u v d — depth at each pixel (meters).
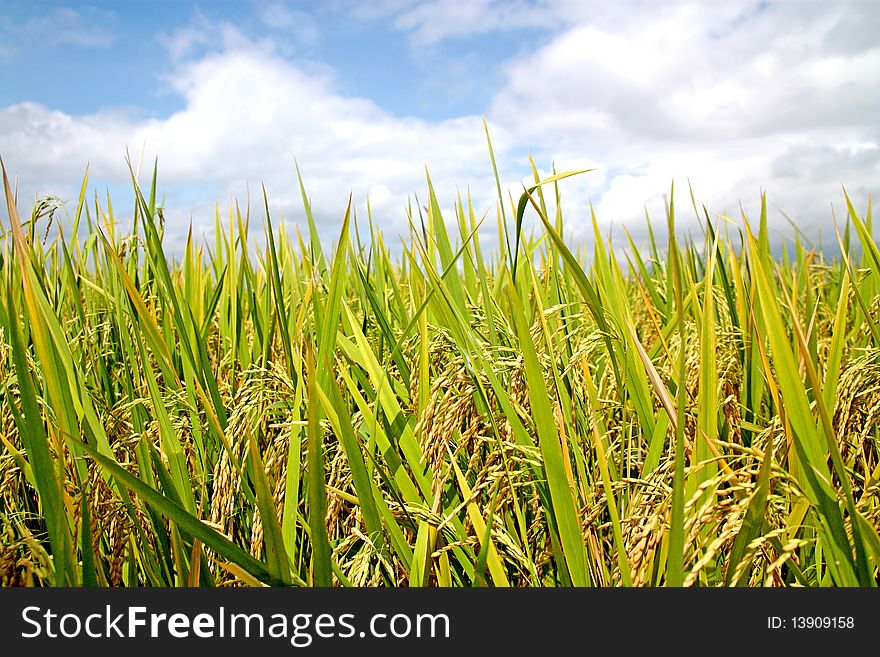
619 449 2.20
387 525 1.65
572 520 1.48
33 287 1.55
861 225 2.32
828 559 1.42
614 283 2.64
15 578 1.52
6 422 2.08
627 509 1.76
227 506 1.69
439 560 1.71
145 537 1.76
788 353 1.37
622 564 1.41
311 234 2.94
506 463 1.68
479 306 2.63
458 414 1.69
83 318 2.92
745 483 1.26
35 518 2.00
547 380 2.04
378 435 1.90
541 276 3.42
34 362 2.32
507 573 1.86
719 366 2.04
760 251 2.57
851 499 1.25
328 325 1.99
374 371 2.01
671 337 2.49
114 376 2.79
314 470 1.33
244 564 1.37
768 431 1.61
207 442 2.24
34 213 2.49
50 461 1.38
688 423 1.81
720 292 2.64
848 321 3.11
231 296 3.01
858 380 1.75
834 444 1.25
